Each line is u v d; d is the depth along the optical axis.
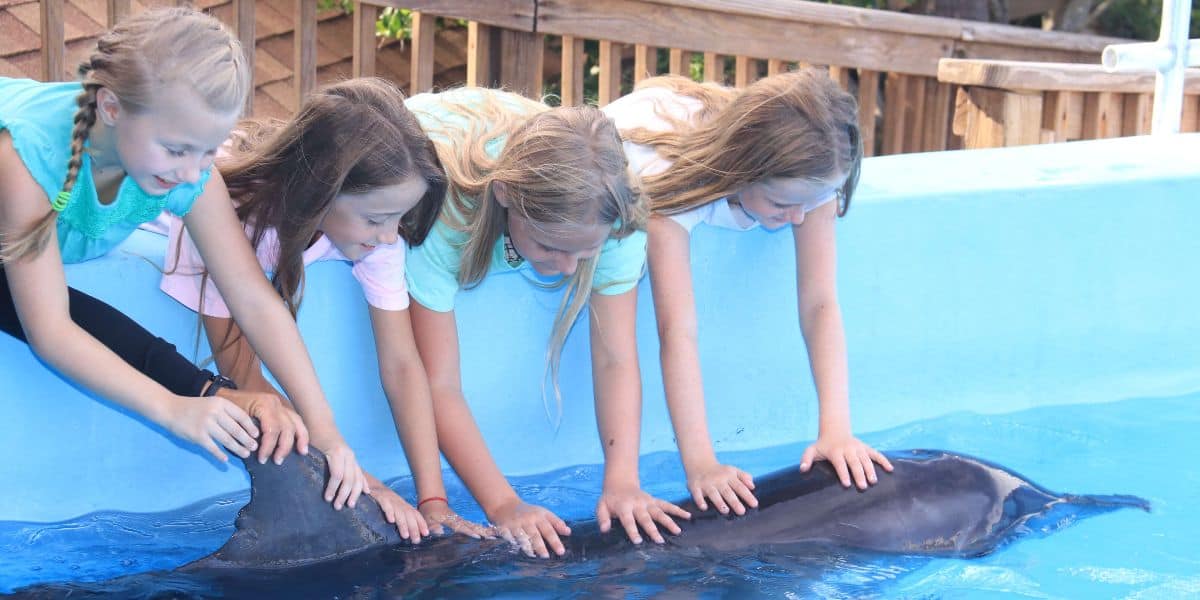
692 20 3.99
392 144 2.01
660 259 2.40
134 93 1.76
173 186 1.91
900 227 2.80
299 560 1.91
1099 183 2.96
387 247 2.26
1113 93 4.17
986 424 2.88
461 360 2.54
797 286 2.60
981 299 2.92
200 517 2.35
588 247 2.09
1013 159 3.17
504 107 2.44
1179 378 3.12
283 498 1.92
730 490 2.12
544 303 2.58
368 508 1.98
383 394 2.52
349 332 2.46
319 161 2.03
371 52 3.79
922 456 2.22
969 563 2.04
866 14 4.21
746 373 2.75
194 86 1.77
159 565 2.10
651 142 2.46
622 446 2.29
